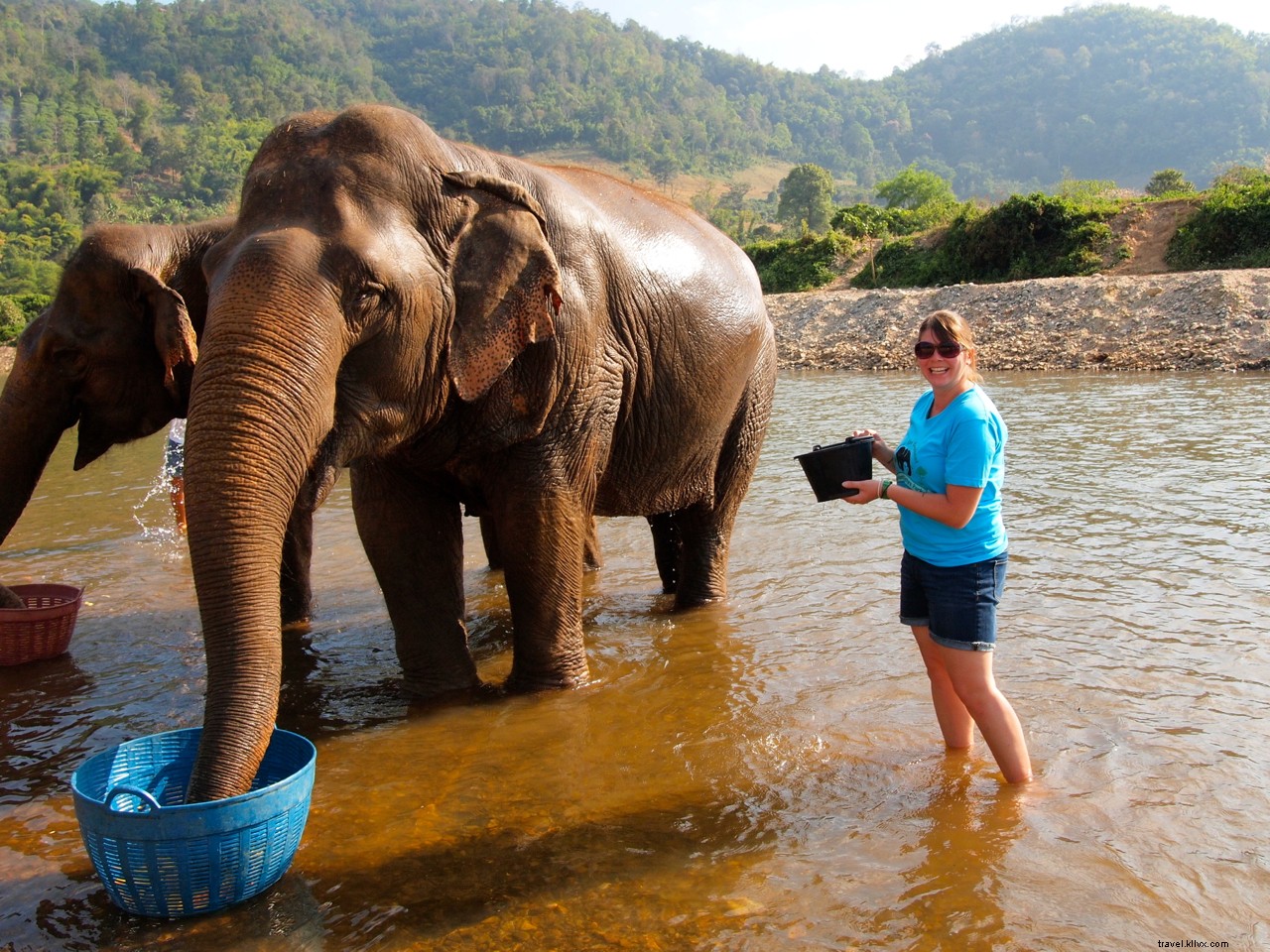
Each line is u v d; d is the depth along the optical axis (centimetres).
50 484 1264
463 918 333
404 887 353
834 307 2834
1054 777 405
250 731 323
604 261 521
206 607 328
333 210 389
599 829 388
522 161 501
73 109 17438
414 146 422
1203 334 1922
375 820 402
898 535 804
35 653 605
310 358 356
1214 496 842
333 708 526
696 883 349
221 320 352
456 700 527
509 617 673
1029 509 836
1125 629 560
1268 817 370
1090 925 315
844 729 464
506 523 500
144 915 335
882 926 319
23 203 11612
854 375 2170
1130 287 2212
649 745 461
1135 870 342
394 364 408
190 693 552
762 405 689
